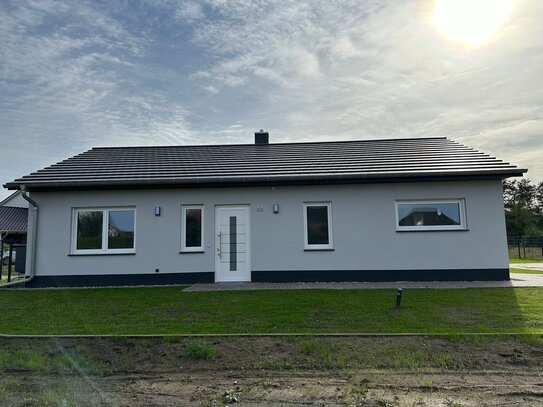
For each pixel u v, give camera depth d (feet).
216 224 41.39
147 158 50.03
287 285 37.68
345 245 40.32
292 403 12.59
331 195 40.88
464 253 39.40
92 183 40.19
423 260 39.65
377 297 29.50
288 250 40.63
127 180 40.34
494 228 39.34
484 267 39.14
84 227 41.75
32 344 18.61
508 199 176.76
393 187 40.55
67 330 21.01
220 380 14.57
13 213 116.47
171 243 41.09
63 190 41.55
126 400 12.98
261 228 40.96
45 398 13.16
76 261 40.98
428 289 33.24
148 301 29.68
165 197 41.63
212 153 51.88
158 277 40.78
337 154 48.44
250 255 40.83
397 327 20.68
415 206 40.65
